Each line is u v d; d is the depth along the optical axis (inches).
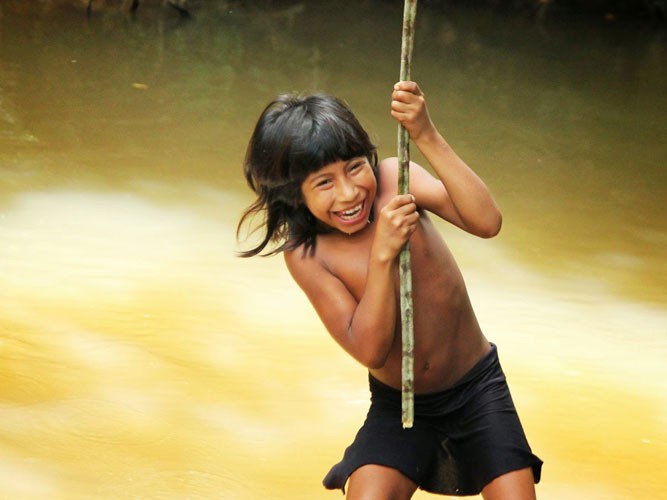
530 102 868.6
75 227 546.0
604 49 1085.1
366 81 891.4
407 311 233.5
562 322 474.6
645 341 458.9
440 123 792.3
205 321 447.5
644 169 717.9
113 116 751.7
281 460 343.6
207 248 530.9
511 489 245.8
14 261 494.9
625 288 519.2
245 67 913.5
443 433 258.1
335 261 247.4
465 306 257.0
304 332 444.5
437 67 959.6
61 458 333.7
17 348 406.0
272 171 233.3
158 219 567.2
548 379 416.5
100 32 984.9
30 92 789.9
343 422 371.6
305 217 247.1
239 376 400.8
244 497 319.6
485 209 238.1
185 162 667.4
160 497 317.1
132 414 364.2
